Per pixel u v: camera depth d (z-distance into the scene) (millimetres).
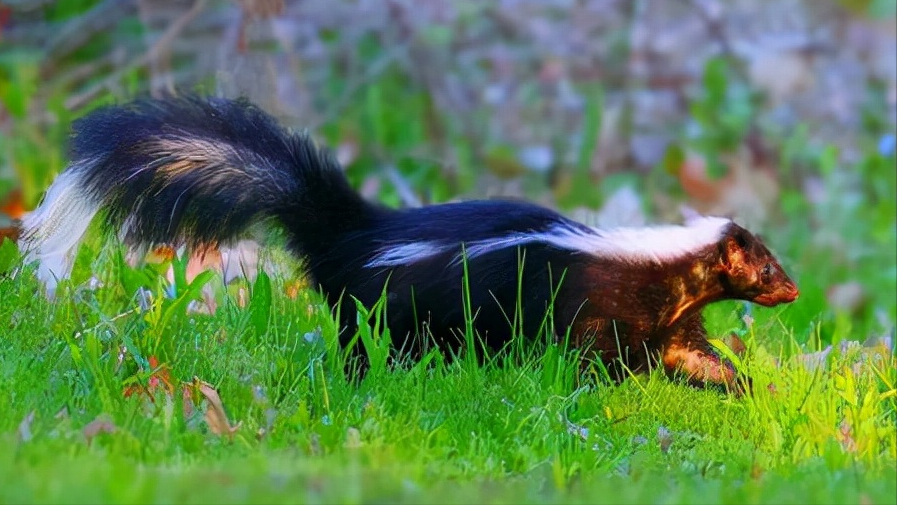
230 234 10773
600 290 10477
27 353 8992
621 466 7914
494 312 10328
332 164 10828
